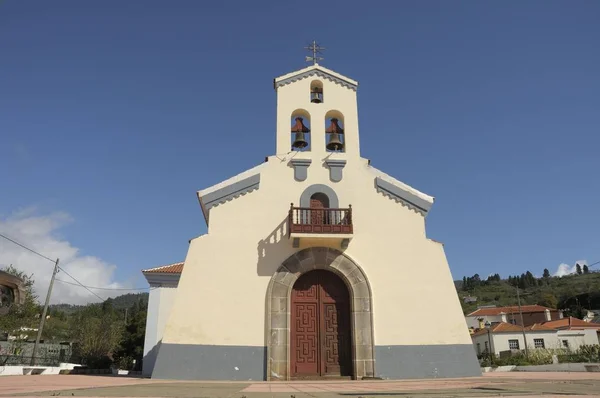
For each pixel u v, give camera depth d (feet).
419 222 62.49
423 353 57.31
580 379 43.09
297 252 59.93
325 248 60.23
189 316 55.83
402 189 63.57
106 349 143.54
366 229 61.82
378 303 58.95
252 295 57.72
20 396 20.76
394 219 62.49
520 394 23.81
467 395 23.02
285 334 56.54
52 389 26.91
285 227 60.95
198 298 56.70
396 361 56.75
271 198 61.98
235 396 22.33
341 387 34.96
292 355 57.52
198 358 54.34
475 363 57.41
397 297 59.36
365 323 57.98
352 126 67.15
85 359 129.90
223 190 61.11
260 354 55.57
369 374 55.98
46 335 195.11
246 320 56.65
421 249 61.41
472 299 430.61
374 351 56.85
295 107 67.26
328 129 68.33
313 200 63.62
